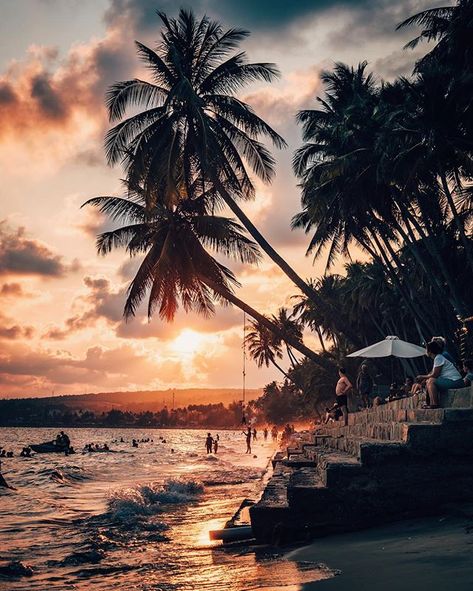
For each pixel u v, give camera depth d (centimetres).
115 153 3094
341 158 2950
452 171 2886
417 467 729
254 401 14162
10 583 748
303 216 3912
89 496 2077
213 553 835
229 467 3581
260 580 556
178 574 714
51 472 2881
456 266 3375
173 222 3303
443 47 2577
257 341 8625
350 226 3516
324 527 739
